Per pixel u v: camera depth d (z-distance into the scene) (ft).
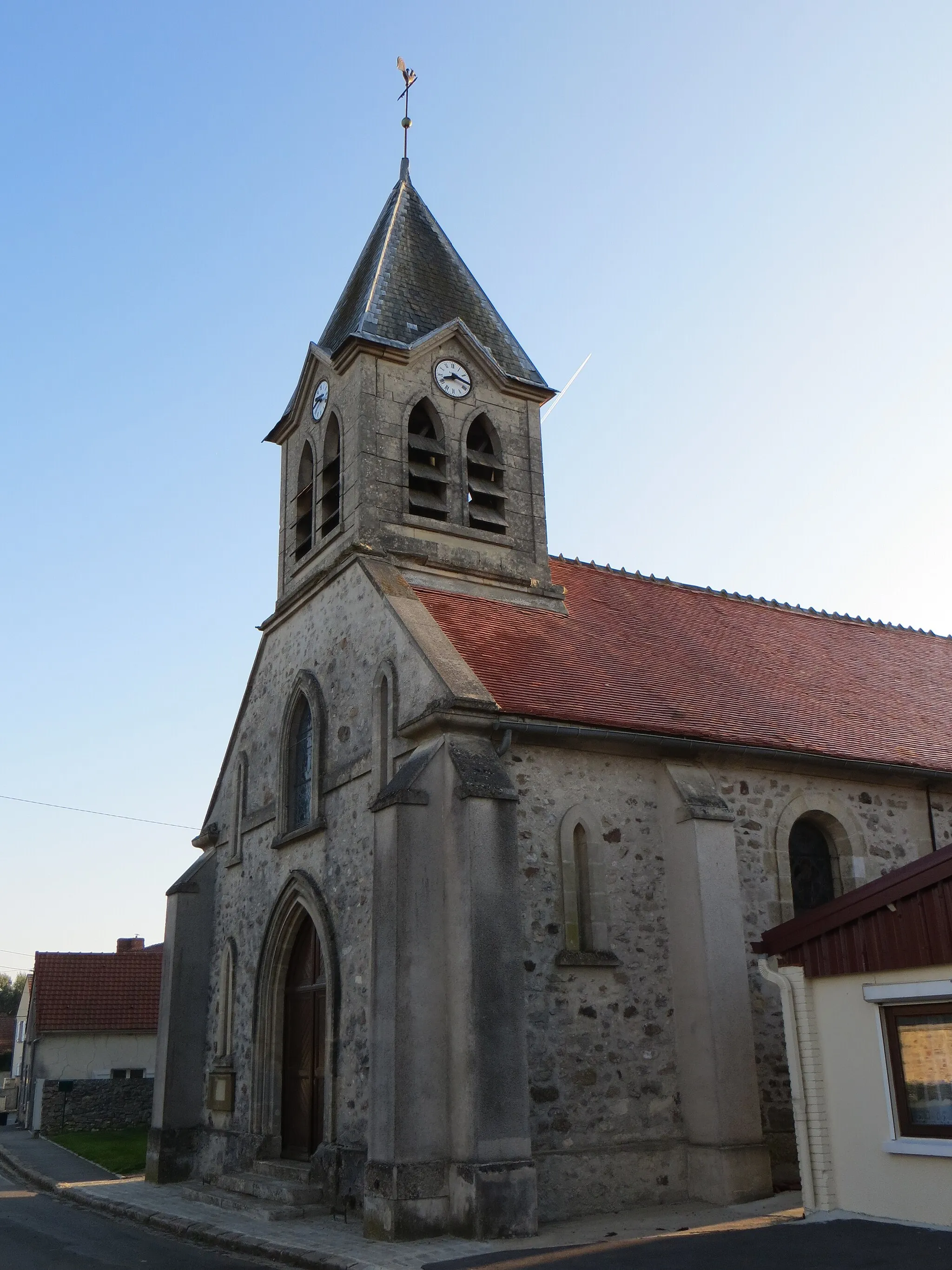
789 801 54.75
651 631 65.77
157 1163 61.72
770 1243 31.94
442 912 43.45
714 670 62.69
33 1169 81.15
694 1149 45.44
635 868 49.21
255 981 59.16
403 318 66.44
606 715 50.34
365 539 59.36
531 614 61.26
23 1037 153.07
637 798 50.44
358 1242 38.93
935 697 71.72
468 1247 36.81
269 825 62.08
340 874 52.60
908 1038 34.45
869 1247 30.32
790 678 66.03
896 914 34.55
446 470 64.34
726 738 52.49
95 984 132.98
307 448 70.13
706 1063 45.78
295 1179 49.62
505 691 49.14
